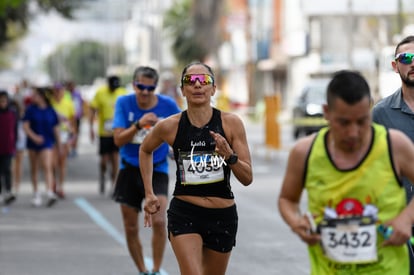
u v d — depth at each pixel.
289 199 10.64
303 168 10.46
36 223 27.80
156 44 172.12
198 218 14.21
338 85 9.98
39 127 31.89
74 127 38.38
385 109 14.49
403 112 14.36
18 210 30.98
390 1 101.62
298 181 10.54
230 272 20.08
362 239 10.34
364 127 10.11
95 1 74.69
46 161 32.00
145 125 18.92
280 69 124.44
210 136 14.24
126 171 19.31
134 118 19.55
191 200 14.22
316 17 110.00
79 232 25.97
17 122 35.53
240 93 145.00
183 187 14.28
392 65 14.86
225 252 14.38
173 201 14.38
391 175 10.35
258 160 50.72
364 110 9.98
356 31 105.00
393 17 101.31
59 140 32.34
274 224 27.34
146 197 15.12
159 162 18.83
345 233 10.35
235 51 146.75
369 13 103.38
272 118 50.47
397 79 65.00
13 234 25.61
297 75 118.38
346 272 10.44
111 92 32.88
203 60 147.62
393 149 10.33
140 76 19.38
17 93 55.91
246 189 36.56
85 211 30.48
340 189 10.34
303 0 110.44
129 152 19.30
